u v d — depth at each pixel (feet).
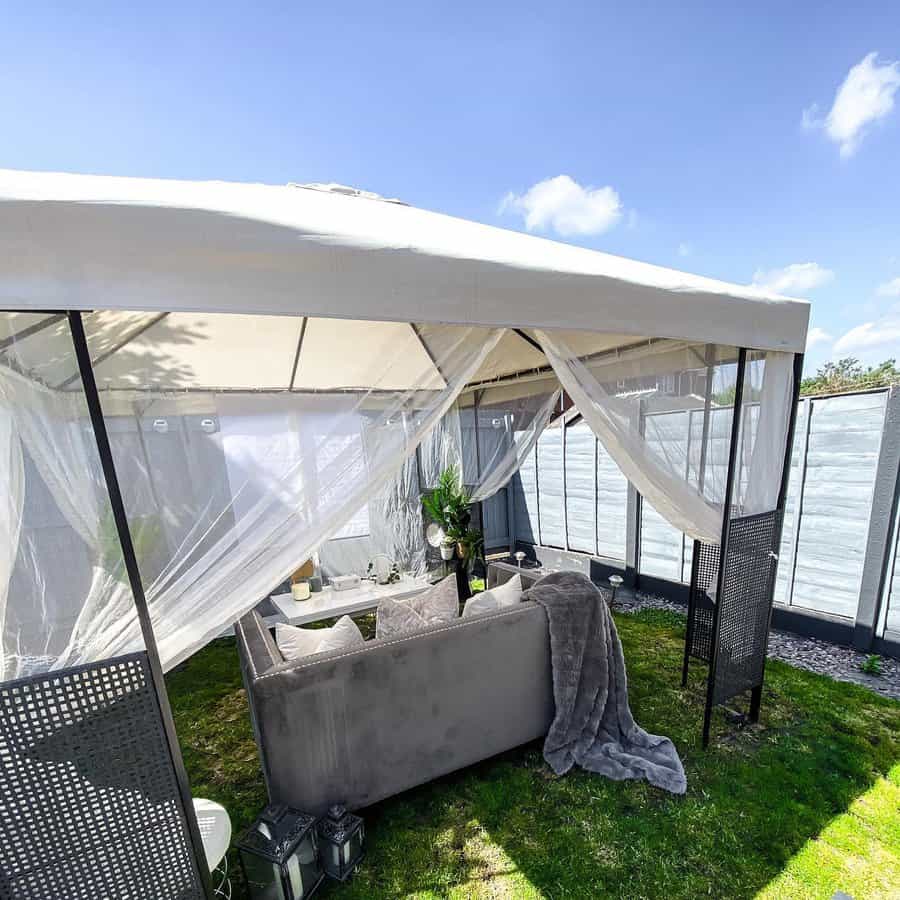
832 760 7.68
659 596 15.75
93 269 3.33
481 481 15.74
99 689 4.19
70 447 3.96
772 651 11.60
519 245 5.70
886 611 11.04
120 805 4.36
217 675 12.01
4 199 3.10
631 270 5.85
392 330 8.04
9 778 3.96
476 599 8.70
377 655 6.54
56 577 4.03
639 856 6.06
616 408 7.07
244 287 3.70
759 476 7.98
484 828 6.59
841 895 4.78
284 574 5.18
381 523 16.66
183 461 4.94
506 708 7.63
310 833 5.70
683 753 7.92
